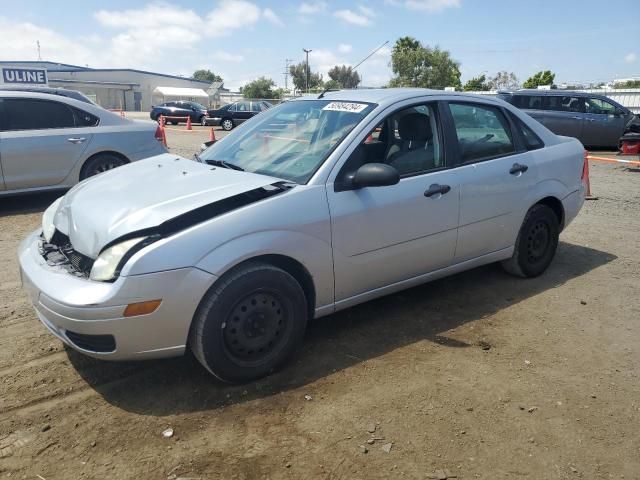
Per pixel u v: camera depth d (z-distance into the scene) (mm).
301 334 3309
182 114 31281
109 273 2756
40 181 7352
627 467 2562
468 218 4098
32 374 3242
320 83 80438
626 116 16250
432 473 2480
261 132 4117
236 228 2938
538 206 4750
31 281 3031
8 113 7148
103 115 7898
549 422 2879
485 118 4402
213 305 2881
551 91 16875
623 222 7203
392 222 3602
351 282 3521
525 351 3645
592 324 4078
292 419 2844
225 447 2625
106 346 2807
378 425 2809
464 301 4441
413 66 51969
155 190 3232
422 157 3902
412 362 3449
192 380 3197
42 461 2520
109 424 2787
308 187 3275
